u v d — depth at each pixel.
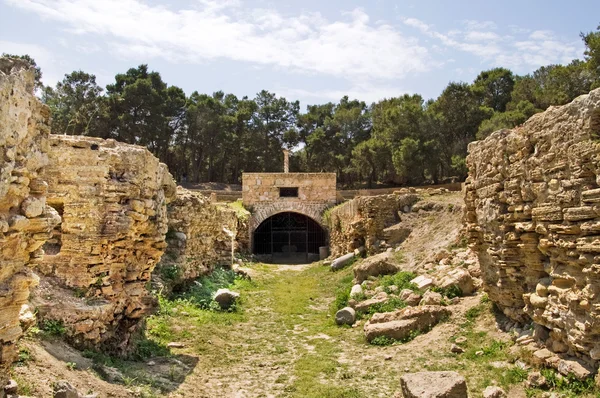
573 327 6.27
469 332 9.49
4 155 4.41
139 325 9.88
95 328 7.89
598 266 5.53
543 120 6.80
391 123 42.88
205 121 51.41
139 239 9.23
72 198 8.55
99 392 6.25
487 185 9.01
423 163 38.59
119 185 8.80
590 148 5.61
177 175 55.41
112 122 44.19
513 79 43.16
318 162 56.28
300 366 9.11
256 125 58.94
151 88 45.94
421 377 6.68
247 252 31.61
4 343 4.64
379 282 14.91
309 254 34.78
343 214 25.45
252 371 8.94
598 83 23.66
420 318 10.53
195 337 10.72
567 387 6.18
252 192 35.59
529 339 7.80
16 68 4.86
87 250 8.46
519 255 8.08
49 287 8.15
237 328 12.32
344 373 8.61
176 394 7.30
